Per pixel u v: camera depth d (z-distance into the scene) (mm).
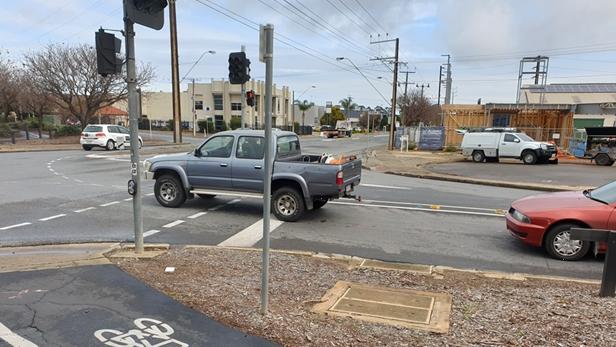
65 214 9094
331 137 74812
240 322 3984
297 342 3633
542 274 6121
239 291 4766
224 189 9539
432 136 39344
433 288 5129
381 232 8289
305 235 7934
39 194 11398
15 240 7043
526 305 4508
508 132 27469
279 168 8875
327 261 6188
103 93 36438
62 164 18984
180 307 4301
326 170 8586
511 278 5582
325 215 9758
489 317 4180
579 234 4691
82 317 4066
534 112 39438
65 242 6988
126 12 5414
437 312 4316
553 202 7105
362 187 15039
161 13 5812
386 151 38094
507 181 17797
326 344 3596
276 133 9375
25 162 19656
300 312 4246
